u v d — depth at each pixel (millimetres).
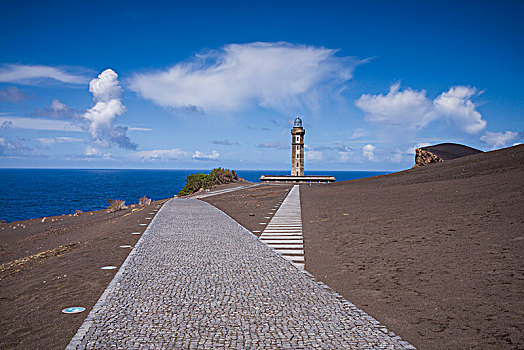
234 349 4488
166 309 5855
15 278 8633
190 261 9266
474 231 9336
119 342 4652
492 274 6660
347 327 5211
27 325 5383
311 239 12164
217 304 6117
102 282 7453
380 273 7750
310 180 66125
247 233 13820
